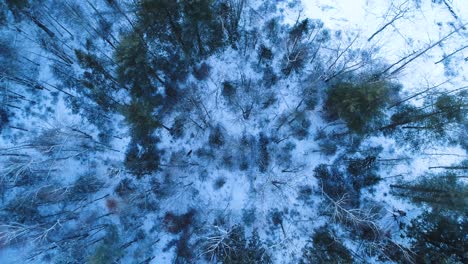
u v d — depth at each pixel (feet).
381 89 53.67
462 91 62.28
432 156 63.57
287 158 63.87
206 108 65.41
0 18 66.08
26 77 65.21
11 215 61.62
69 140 63.41
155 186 63.05
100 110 65.26
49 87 65.57
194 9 54.80
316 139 64.44
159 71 66.28
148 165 63.57
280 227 61.98
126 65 60.08
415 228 61.31
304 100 65.26
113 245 60.18
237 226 61.77
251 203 62.59
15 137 63.82
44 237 56.44
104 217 62.18
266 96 65.67
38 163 62.64
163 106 65.41
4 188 62.13
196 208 62.44
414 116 63.00
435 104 62.08
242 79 66.23
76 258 60.39
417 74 65.92
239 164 63.46
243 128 64.80
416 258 59.00
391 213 61.98
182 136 64.69
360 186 63.16
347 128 63.57
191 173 63.46
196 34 63.16
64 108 65.05
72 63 66.33
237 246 60.59
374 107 53.88
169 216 62.03
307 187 63.05
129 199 62.49
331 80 65.26
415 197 61.67
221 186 62.95
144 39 64.34
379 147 64.18
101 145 63.87
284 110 65.26
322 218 62.23
